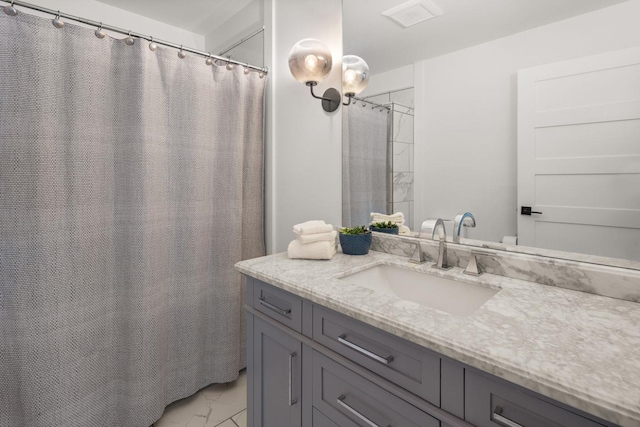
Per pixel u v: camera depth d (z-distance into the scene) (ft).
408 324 2.60
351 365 3.07
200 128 5.82
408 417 2.65
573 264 3.33
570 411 1.91
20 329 4.26
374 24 4.93
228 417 5.58
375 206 5.15
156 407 5.28
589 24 3.18
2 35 4.09
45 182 4.34
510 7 3.68
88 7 7.18
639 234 3.01
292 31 6.27
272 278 3.89
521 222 3.73
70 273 4.60
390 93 4.83
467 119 4.10
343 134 5.45
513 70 3.69
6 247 4.19
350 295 3.26
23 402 4.32
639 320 2.64
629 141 3.02
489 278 3.72
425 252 4.54
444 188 4.37
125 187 5.06
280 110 6.58
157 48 5.27
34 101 4.25
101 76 4.84
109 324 5.06
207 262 6.11
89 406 4.83
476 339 2.34
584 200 3.30
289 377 3.77
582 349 2.20
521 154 3.69
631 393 1.76
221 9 7.72
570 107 3.33
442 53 4.26
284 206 6.57
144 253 5.09
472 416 2.29
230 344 6.34
